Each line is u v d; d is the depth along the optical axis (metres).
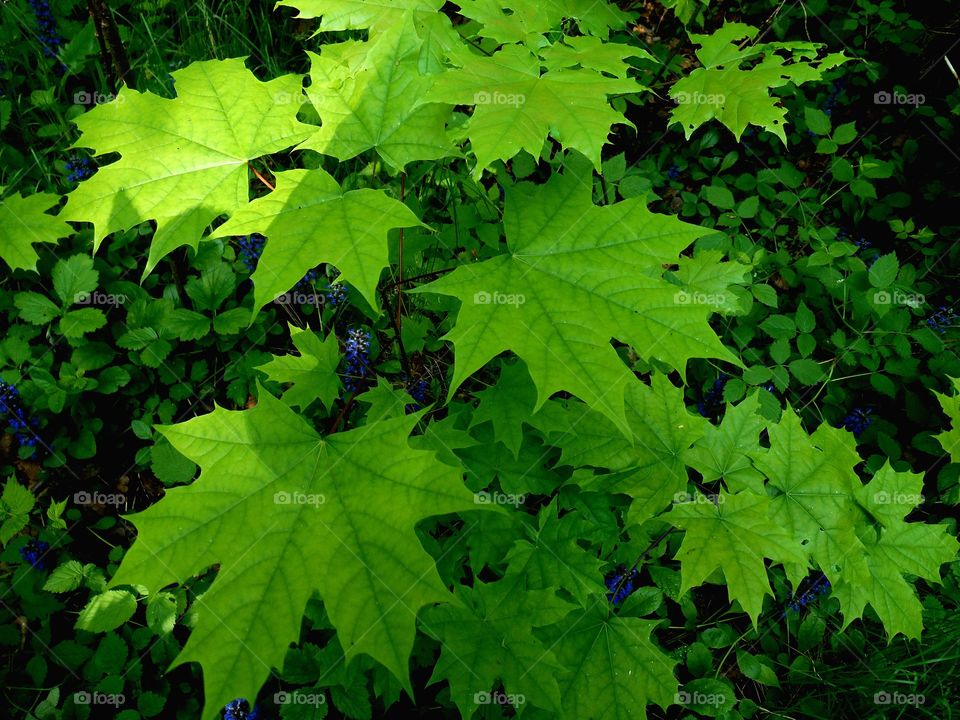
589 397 1.31
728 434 1.98
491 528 2.04
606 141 1.30
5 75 3.57
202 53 3.68
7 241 1.95
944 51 4.46
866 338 3.41
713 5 4.38
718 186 3.77
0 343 2.87
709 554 1.76
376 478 1.26
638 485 1.93
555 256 1.47
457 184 2.65
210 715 1.05
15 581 2.51
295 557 1.20
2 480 2.80
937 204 4.10
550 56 1.56
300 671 2.24
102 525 2.73
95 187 1.42
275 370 2.09
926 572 1.95
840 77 4.39
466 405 2.28
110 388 2.89
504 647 1.79
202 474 1.27
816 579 2.67
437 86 1.36
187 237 1.42
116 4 3.83
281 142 1.49
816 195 3.86
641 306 1.40
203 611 1.13
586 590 1.92
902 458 3.28
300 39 3.92
